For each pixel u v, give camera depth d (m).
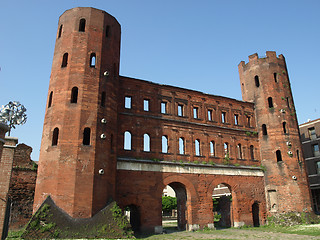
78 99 27.69
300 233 28.47
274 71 43.34
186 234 29.67
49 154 26.50
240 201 36.94
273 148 39.91
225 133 39.50
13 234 26.16
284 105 41.69
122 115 32.84
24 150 34.03
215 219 55.06
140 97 34.81
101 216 24.67
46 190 25.38
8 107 31.72
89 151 26.39
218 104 40.56
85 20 30.88
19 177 32.84
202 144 37.16
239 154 40.94
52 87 29.61
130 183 30.52
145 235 28.80
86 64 29.03
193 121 37.56
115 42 32.78
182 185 34.56
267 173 39.66
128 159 31.03
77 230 22.78
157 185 32.00
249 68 45.44
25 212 32.09
